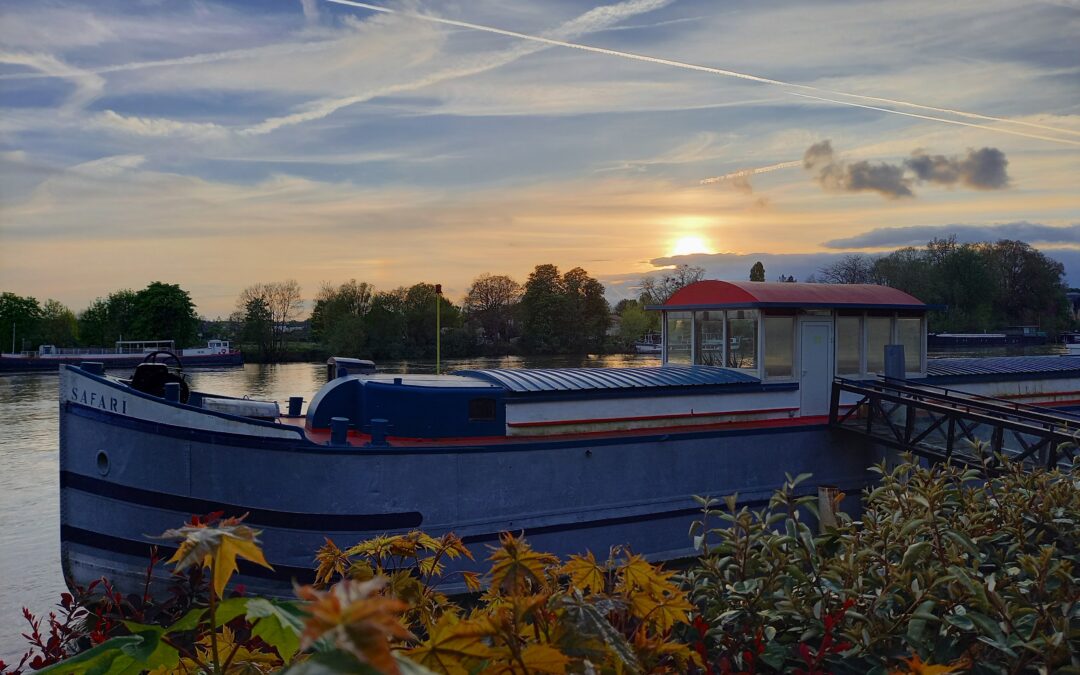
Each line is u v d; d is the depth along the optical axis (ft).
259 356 328.49
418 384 48.37
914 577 11.60
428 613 9.34
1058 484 15.55
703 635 10.07
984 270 288.10
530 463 46.21
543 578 7.52
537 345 318.04
